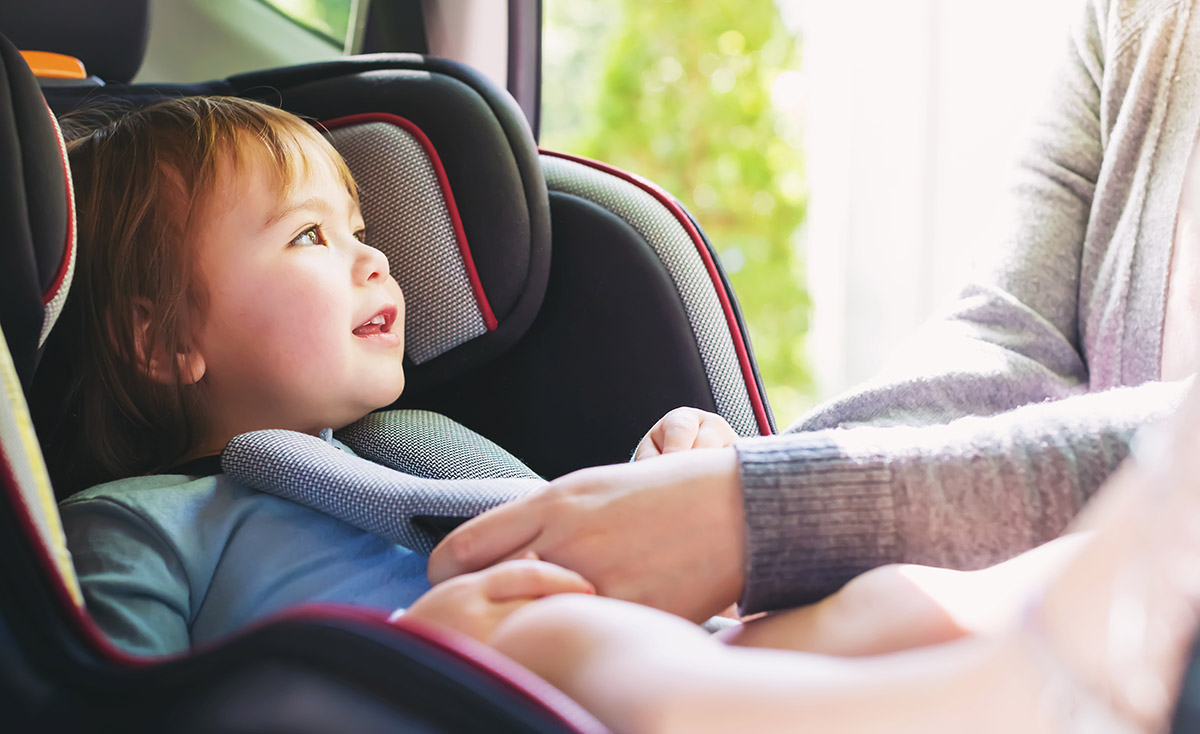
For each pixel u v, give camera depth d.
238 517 0.76
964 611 0.44
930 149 2.29
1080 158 0.97
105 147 0.94
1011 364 0.85
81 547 0.70
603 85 4.07
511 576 0.52
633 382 1.00
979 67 2.20
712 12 3.96
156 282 0.89
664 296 1.00
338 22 1.51
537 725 0.34
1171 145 0.86
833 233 2.47
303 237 0.92
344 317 0.91
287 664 0.35
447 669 0.35
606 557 0.55
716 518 0.55
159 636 0.66
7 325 0.59
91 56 1.09
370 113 1.04
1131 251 0.87
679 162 4.05
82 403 0.90
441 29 1.35
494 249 0.98
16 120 0.60
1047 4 2.09
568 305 1.03
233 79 1.11
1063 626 0.27
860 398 0.82
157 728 0.37
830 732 0.32
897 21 2.28
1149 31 0.90
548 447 1.03
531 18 1.36
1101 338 0.89
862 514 0.54
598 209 1.04
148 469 0.91
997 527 0.54
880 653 0.45
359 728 0.34
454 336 0.99
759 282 3.97
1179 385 0.59
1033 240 0.95
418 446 0.89
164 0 1.43
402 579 0.74
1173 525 0.26
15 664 0.42
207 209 0.89
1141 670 0.26
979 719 0.29
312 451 0.77
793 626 0.50
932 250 2.31
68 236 0.64
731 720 0.35
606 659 0.41
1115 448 0.55
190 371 0.89
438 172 1.00
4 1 1.03
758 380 1.01
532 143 1.03
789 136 3.95
